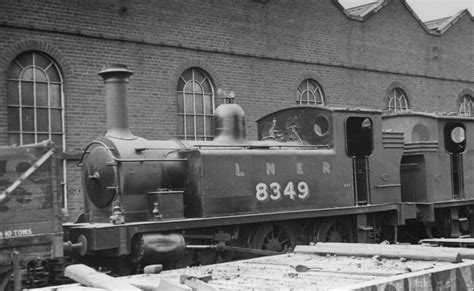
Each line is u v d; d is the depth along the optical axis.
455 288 4.67
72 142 12.10
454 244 7.04
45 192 6.86
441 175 13.14
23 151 6.73
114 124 8.97
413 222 13.12
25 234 6.66
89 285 4.44
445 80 20.84
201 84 14.39
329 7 17.09
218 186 9.30
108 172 8.57
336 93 17.19
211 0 14.41
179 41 13.77
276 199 10.09
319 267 5.24
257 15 15.35
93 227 7.93
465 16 21.83
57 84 12.09
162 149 9.17
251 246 9.84
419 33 19.91
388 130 12.80
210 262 9.27
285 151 10.36
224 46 14.63
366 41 18.11
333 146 11.02
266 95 15.46
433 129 13.15
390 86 18.81
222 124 10.17
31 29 11.59
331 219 11.03
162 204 8.65
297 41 16.23
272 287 4.27
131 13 12.99
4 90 11.23
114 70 8.91
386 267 5.10
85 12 12.31
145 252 8.20
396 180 12.07
